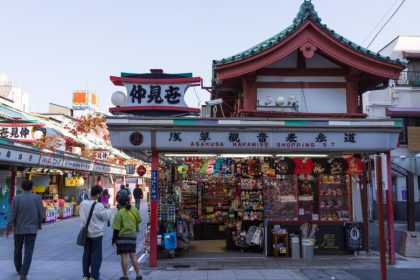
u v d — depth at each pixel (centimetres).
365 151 1066
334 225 1159
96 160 2497
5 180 1698
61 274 913
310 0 1105
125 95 1041
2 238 1437
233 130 1019
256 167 1244
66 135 2303
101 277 903
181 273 938
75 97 4359
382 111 2152
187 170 1321
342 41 1069
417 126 2141
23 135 1636
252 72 1112
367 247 1180
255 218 1207
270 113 1133
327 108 1176
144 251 1222
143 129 1011
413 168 2059
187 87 1041
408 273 928
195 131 1019
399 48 2239
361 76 1183
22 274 802
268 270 963
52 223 1969
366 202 1193
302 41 1067
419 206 2133
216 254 1171
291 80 1186
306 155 1150
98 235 805
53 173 2292
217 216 1463
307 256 1105
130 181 4112
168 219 1142
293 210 1171
